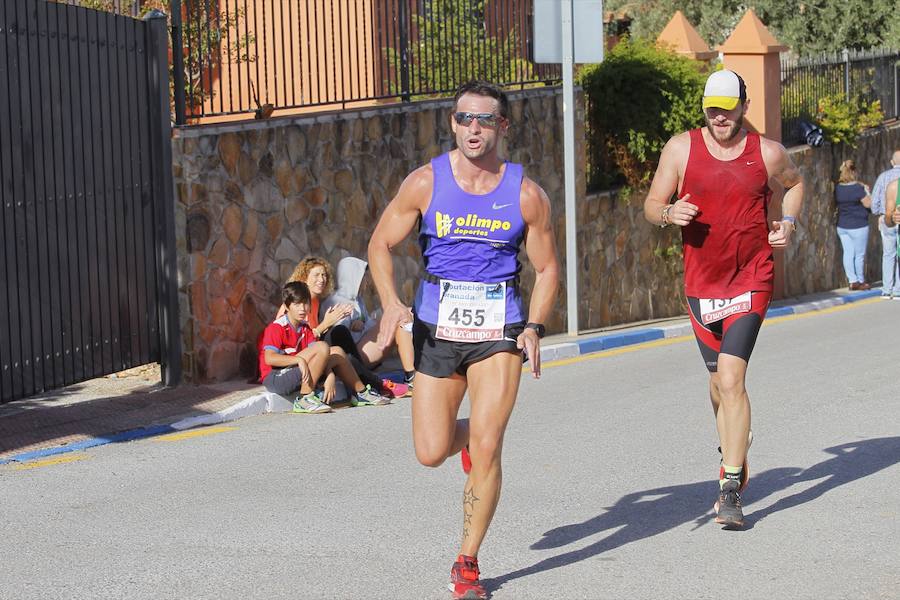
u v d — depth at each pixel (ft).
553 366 70.69
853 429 52.06
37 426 52.60
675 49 101.35
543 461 46.93
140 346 59.57
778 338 81.46
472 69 80.94
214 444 50.29
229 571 33.94
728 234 37.76
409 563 34.65
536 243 31.81
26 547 36.29
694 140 37.96
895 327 86.17
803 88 120.26
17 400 54.03
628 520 39.06
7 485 43.60
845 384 62.64
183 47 63.21
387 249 32.12
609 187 91.81
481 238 31.37
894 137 134.72
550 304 31.81
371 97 73.61
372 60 74.90
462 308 31.40
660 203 38.45
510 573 33.96
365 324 63.21
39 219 52.65
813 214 116.78
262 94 76.02
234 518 39.22
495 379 31.37
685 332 86.12
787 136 116.78
